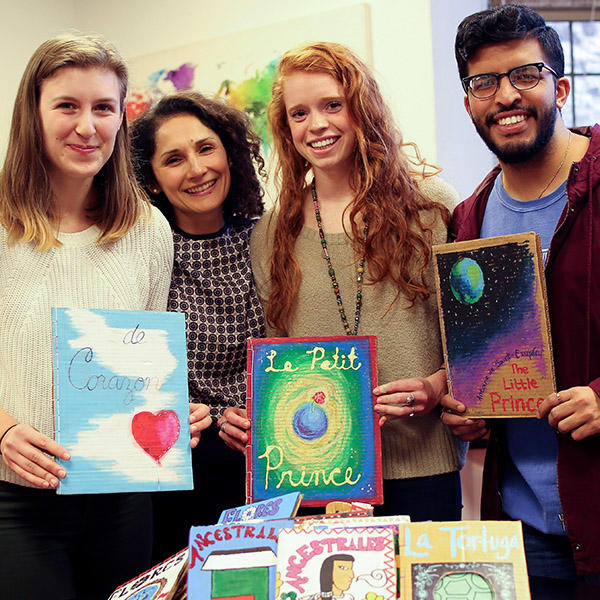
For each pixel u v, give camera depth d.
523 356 1.56
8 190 1.56
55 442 1.41
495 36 1.59
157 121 1.92
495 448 1.74
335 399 1.60
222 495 2.02
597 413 1.47
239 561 1.13
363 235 1.81
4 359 1.53
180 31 3.14
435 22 2.70
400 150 1.92
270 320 1.90
